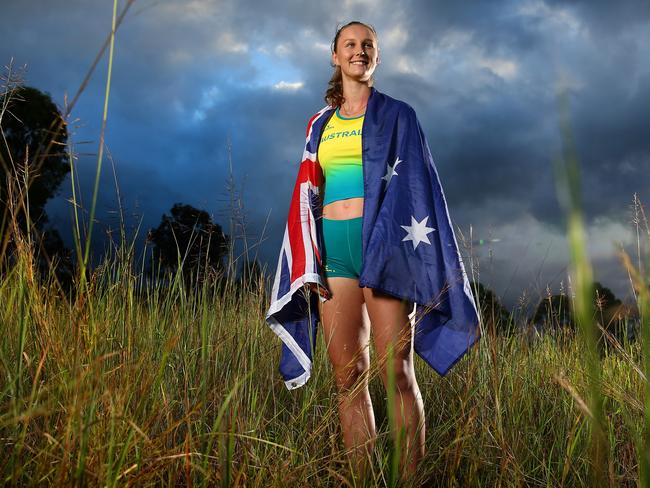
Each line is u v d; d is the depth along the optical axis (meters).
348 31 2.60
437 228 2.39
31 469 1.28
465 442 1.89
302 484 1.60
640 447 0.60
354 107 2.63
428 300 2.27
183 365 2.09
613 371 2.16
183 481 1.52
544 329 2.79
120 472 1.19
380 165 2.43
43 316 1.54
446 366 2.30
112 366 1.67
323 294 2.42
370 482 1.71
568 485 1.86
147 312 2.39
